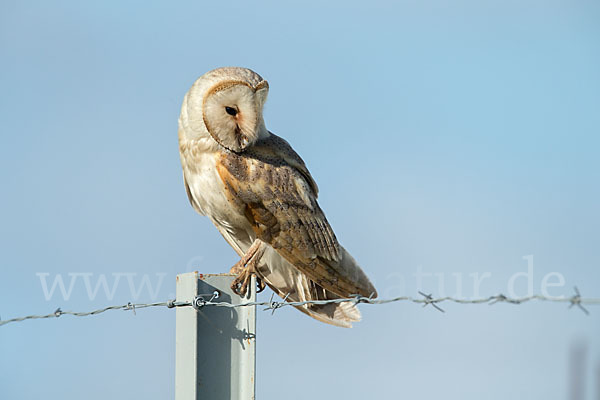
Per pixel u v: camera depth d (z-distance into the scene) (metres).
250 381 7.74
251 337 7.80
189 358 7.70
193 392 7.63
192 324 7.70
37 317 8.64
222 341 7.79
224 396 7.74
